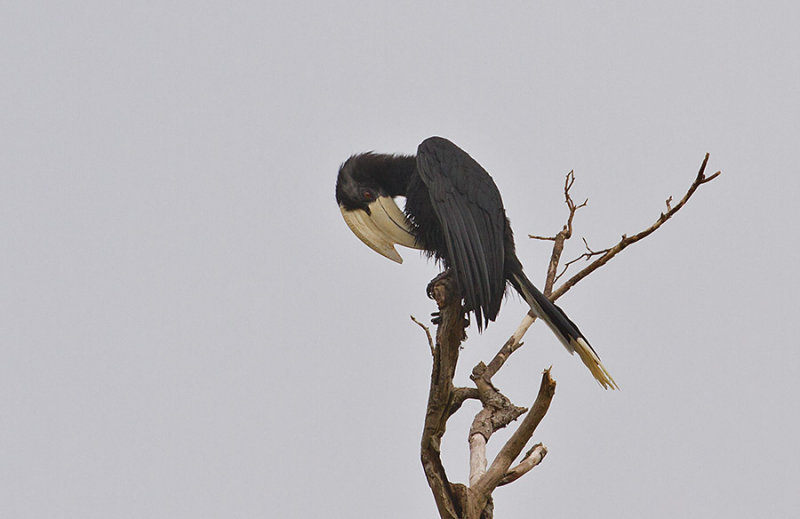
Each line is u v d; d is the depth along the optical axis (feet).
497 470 31.09
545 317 34.73
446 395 30.83
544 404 29.91
